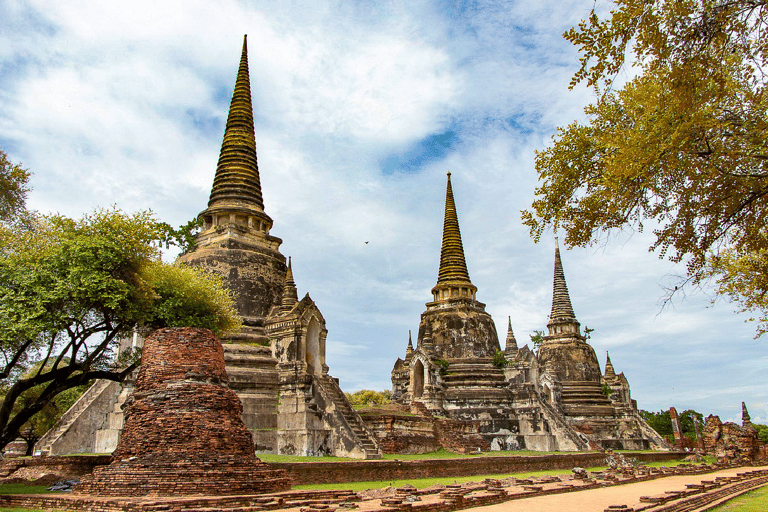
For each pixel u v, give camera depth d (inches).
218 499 732.7
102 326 1130.0
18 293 979.9
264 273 1630.2
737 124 631.8
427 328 2292.1
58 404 1878.7
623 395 2903.5
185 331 945.5
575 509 847.7
